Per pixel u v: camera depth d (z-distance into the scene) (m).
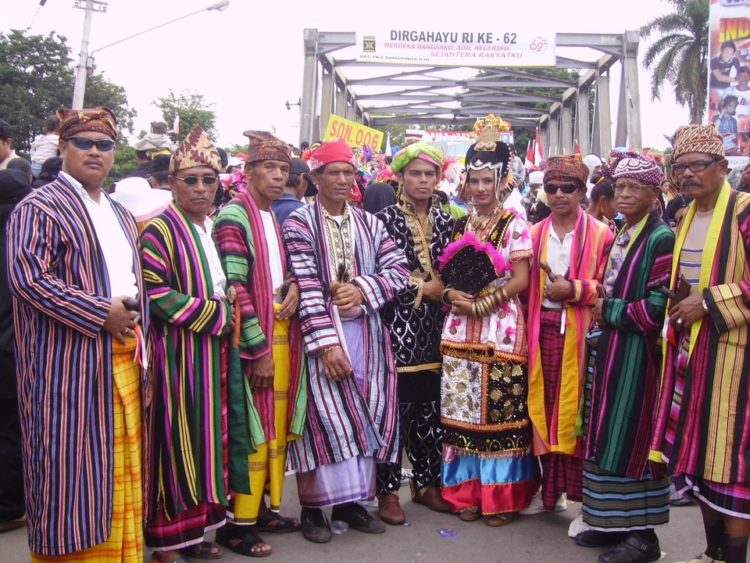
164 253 3.23
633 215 3.56
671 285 3.30
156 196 4.05
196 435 3.21
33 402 2.87
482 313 3.87
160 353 3.20
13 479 3.82
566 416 3.77
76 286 2.87
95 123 2.99
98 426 2.88
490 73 20.48
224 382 3.36
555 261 3.88
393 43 15.39
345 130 11.25
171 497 3.16
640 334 3.47
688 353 3.18
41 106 28.64
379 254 3.95
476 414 3.91
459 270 3.91
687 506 4.31
